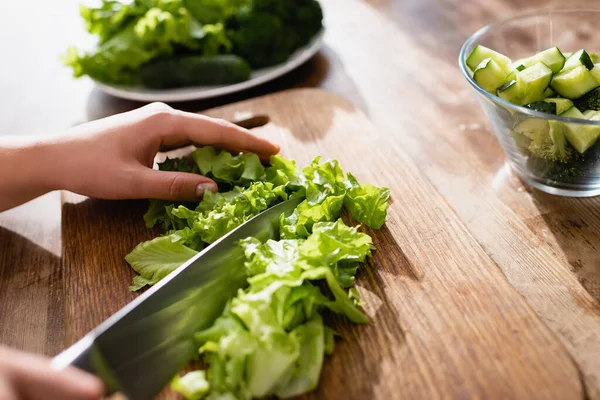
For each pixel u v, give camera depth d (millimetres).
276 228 833
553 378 614
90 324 771
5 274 918
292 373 643
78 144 901
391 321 708
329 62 1428
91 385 487
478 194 958
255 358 625
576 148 813
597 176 863
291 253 737
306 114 1143
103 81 1374
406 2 1676
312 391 642
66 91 1453
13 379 458
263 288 682
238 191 886
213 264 734
